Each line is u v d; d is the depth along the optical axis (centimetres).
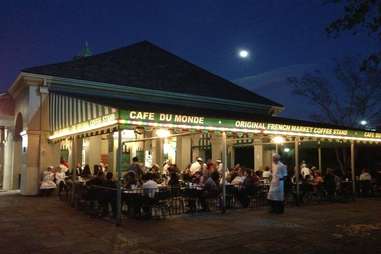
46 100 1859
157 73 2336
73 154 1442
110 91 1986
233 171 1673
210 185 1330
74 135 1432
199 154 2505
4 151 2364
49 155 1856
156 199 1174
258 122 1375
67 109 1537
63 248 823
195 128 1205
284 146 2386
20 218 1180
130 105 1255
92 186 1235
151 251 804
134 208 1191
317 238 934
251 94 2555
